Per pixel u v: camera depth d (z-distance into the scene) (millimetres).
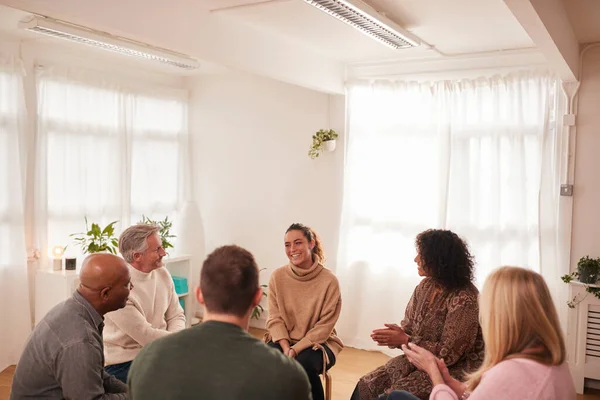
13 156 4402
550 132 4434
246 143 5828
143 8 3049
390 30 3650
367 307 5152
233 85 5867
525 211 4465
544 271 4453
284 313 3258
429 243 2705
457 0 3318
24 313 4500
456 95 4738
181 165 6035
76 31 3949
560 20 3307
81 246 4934
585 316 4098
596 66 4281
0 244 4359
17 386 2051
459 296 2602
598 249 4320
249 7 3482
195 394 1393
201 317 5934
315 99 5406
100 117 5105
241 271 1523
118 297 2152
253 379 1403
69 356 1971
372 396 2805
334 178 5348
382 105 5035
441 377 2055
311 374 3062
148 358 1464
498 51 4621
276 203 5688
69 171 4855
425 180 4898
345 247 5219
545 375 1587
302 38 4273
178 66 5137
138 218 5527
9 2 2434
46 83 4680
